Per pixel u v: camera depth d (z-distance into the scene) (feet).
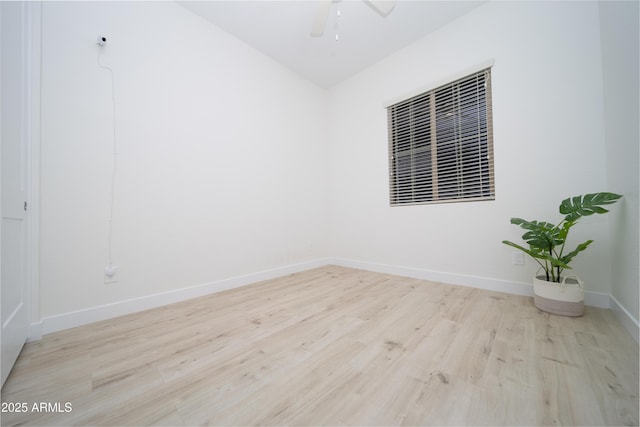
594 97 5.31
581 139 5.44
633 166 4.01
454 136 7.45
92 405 2.78
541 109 5.93
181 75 6.59
